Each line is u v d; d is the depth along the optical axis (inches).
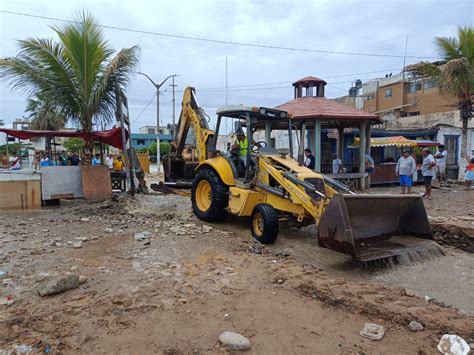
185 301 154.7
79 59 427.2
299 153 347.6
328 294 160.9
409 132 810.2
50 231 286.7
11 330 130.7
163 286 171.6
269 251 242.2
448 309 152.5
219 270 194.5
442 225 287.3
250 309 148.6
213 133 368.2
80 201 466.0
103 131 510.9
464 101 709.3
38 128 719.1
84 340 124.4
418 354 118.1
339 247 202.8
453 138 826.2
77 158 596.7
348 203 217.2
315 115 565.3
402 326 135.6
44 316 140.8
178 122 440.1
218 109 321.1
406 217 255.3
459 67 649.0
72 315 141.9
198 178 339.6
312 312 147.0
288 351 119.3
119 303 152.5
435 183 690.2
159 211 374.0
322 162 740.7
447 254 244.2
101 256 220.5
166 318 140.1
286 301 157.0
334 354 117.6
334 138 757.9
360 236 235.3
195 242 256.2
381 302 155.0
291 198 253.9
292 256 233.1
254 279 182.4
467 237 269.3
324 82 685.3
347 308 150.0
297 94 706.2
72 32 419.8
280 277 182.7
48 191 430.9
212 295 161.9
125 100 483.8
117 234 277.7
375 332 129.4
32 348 119.2
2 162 741.9
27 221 327.3
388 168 683.4
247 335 128.9
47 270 193.8
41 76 428.8
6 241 253.9
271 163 284.0
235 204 289.9
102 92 435.5
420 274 205.5
